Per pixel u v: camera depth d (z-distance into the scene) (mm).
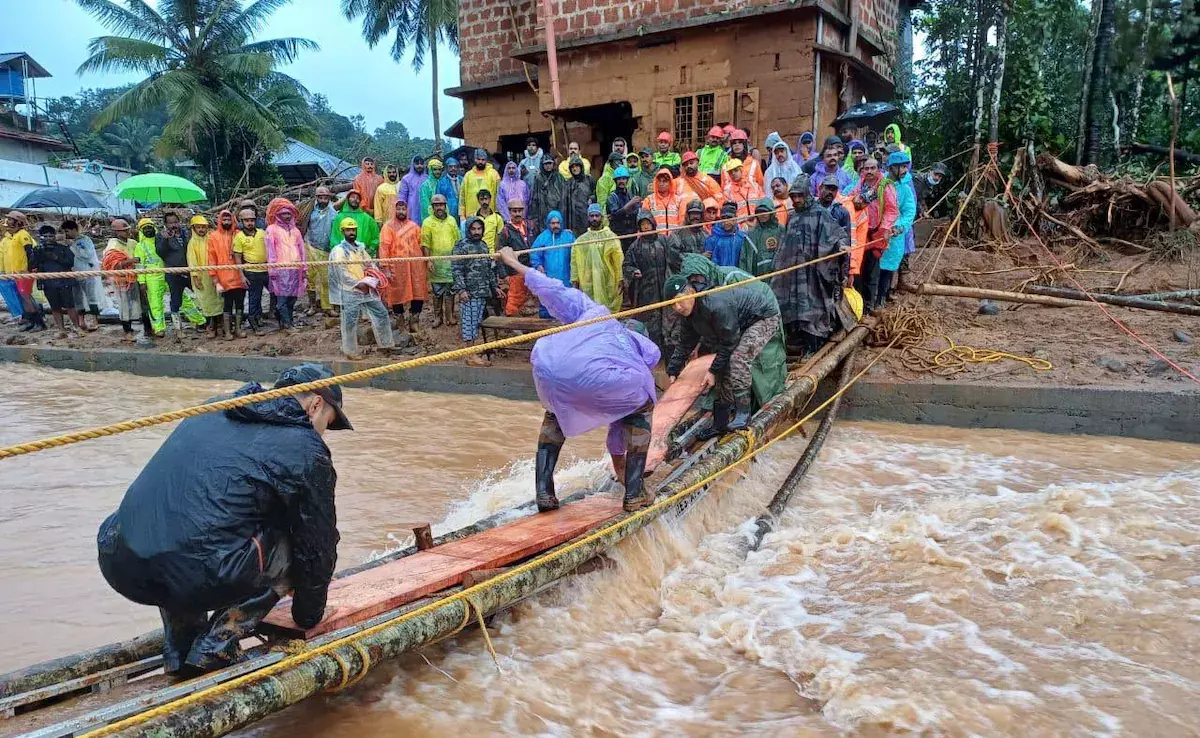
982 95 16750
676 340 10078
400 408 10297
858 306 10273
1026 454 7863
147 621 4543
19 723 3029
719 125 15078
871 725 3389
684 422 7363
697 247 10094
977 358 9766
